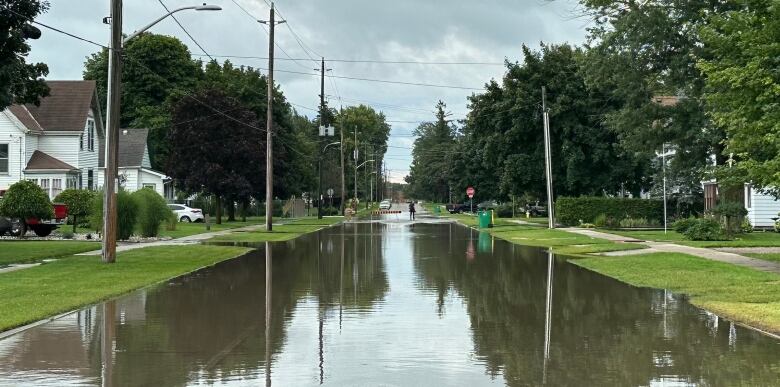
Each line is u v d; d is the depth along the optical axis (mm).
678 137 36656
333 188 93750
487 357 9688
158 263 22531
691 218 39000
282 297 15656
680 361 9461
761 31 17984
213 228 47312
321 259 25578
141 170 63719
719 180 22750
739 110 18422
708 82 19625
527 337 11117
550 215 45938
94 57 82375
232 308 14023
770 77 17500
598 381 8406
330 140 109562
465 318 12875
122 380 8414
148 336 11141
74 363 9289
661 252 25516
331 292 16516
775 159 17562
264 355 9773
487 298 15523
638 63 35938
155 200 35781
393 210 121562
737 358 9641
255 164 54750
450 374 8727
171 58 77438
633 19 34719
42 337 11039
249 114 54562
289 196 69688
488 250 30109
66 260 22766
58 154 50406
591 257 25500
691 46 34531
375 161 169750
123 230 32969
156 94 77188
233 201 58062
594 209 48812
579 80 51875
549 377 8594
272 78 45125
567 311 13727
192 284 17969
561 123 52031
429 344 10547
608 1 35312
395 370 8922
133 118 76875
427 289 17094
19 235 34125
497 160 56188
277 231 45062
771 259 22547
